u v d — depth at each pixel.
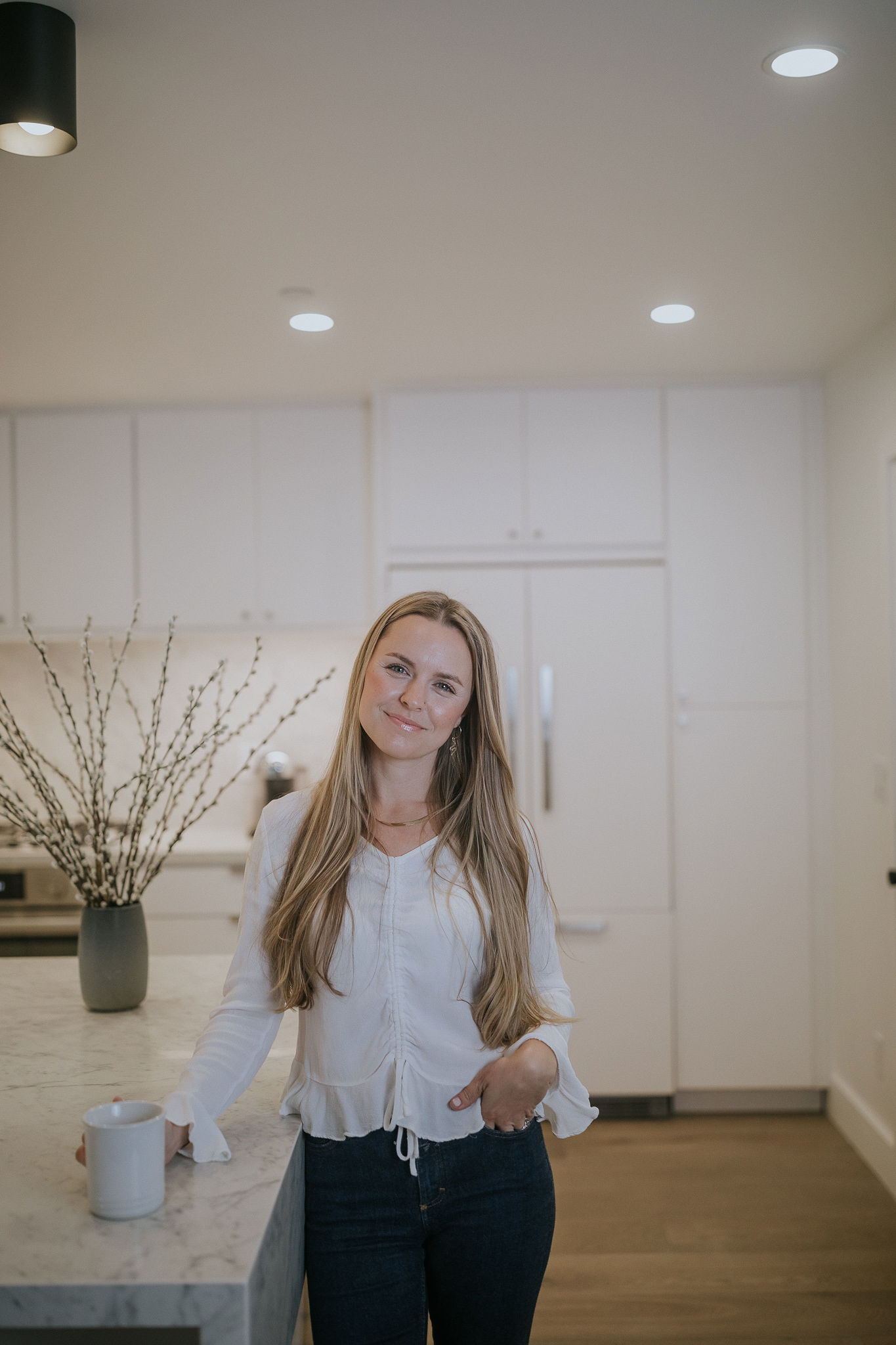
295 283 2.74
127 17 1.61
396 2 1.60
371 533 3.85
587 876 3.71
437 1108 1.34
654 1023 3.69
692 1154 3.38
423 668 1.38
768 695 3.72
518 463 3.72
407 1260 1.35
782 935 3.70
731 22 1.66
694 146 2.05
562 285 2.79
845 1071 3.55
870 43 1.72
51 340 3.17
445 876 1.39
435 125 1.96
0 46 1.56
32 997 2.00
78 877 1.90
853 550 3.43
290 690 4.22
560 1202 3.04
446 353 3.36
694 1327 2.42
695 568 3.72
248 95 1.84
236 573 3.87
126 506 3.89
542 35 1.68
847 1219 2.93
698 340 3.29
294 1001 1.35
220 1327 1.01
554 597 3.73
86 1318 1.01
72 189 2.19
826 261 2.64
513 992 1.38
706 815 3.72
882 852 3.21
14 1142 1.34
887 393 3.10
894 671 3.12
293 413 3.86
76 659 4.23
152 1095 1.50
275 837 1.42
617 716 3.72
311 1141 1.37
